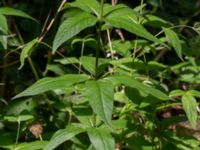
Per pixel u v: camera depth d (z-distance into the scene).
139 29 0.72
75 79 0.75
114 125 0.88
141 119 1.04
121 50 1.01
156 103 0.95
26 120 0.97
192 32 1.52
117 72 0.97
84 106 0.92
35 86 0.74
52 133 0.98
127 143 0.89
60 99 1.08
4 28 0.78
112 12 0.76
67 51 1.34
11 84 1.38
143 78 1.00
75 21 0.72
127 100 0.97
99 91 0.70
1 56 1.33
